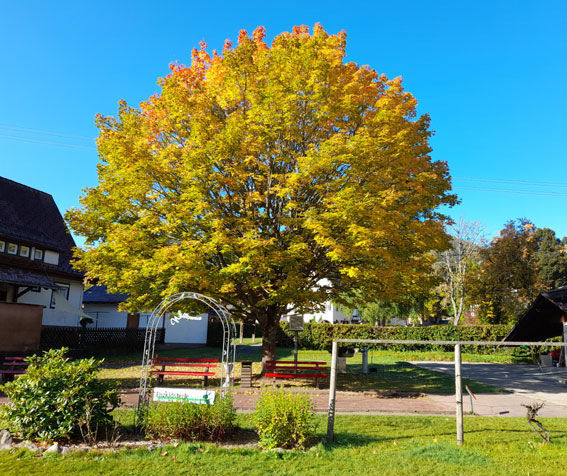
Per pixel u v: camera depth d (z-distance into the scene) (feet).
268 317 54.95
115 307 111.55
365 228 39.14
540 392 50.31
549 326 86.58
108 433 26.68
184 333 120.16
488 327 108.47
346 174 43.19
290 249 41.70
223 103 48.14
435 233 46.39
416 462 22.26
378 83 51.37
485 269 128.47
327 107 42.52
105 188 46.65
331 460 22.57
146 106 52.90
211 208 43.70
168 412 26.03
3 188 83.10
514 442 26.58
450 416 35.32
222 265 48.44
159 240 45.93
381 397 44.32
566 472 20.71
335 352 27.71
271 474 20.31
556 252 166.81
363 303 54.24
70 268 84.33
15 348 57.11
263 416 25.04
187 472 20.42
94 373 27.02
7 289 70.28
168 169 45.27
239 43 47.98
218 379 54.34
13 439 24.67
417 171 49.24
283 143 45.98
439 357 95.04
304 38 45.78
